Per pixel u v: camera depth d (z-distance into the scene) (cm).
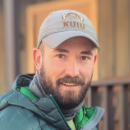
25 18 412
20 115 115
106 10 384
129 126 287
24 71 405
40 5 414
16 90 130
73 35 123
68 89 124
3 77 408
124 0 374
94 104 275
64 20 129
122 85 266
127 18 372
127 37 371
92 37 129
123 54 373
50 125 125
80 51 127
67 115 137
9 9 397
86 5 392
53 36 125
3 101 120
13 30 398
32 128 114
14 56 397
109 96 276
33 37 415
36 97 133
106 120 269
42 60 131
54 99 125
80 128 148
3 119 111
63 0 403
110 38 381
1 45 412
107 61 382
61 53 124
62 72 124
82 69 128
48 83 126
